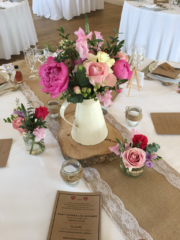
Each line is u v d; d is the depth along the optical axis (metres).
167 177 0.75
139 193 0.70
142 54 1.13
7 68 1.46
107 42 0.64
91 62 0.55
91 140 0.82
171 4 2.41
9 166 0.82
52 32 4.02
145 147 0.69
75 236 0.59
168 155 0.84
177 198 0.69
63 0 4.34
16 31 2.95
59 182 0.75
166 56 2.36
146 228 0.61
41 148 0.85
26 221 0.65
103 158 0.81
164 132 0.94
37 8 4.72
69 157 0.79
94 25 4.32
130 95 1.20
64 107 0.71
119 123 1.00
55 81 0.54
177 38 2.19
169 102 1.13
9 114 1.08
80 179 0.76
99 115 0.78
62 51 0.62
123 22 2.59
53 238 0.59
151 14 2.21
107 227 0.62
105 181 0.75
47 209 0.68
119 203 0.68
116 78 0.63
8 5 2.80
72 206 0.67
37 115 0.74
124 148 0.71
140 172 0.73
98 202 0.67
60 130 0.92
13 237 0.61
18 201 0.70
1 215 0.66
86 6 4.77
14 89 1.26
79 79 0.57
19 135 0.96
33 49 1.35
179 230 0.60
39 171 0.80
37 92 1.25
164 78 1.28
